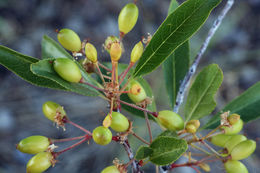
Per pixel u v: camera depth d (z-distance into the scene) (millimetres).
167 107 650
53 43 329
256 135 716
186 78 335
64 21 849
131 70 344
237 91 764
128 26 308
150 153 289
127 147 296
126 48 793
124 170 290
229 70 788
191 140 308
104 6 869
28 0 864
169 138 283
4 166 662
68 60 283
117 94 297
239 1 861
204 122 636
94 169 651
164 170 318
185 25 290
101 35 829
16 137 696
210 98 335
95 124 696
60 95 729
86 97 716
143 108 307
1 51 289
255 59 799
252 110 346
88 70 314
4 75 762
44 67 280
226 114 308
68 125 699
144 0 861
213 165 626
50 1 865
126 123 291
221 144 316
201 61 793
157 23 854
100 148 665
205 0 283
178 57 359
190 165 315
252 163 647
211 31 330
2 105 724
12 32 812
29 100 731
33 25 838
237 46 826
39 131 705
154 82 667
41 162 295
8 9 839
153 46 296
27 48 803
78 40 304
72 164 659
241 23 855
